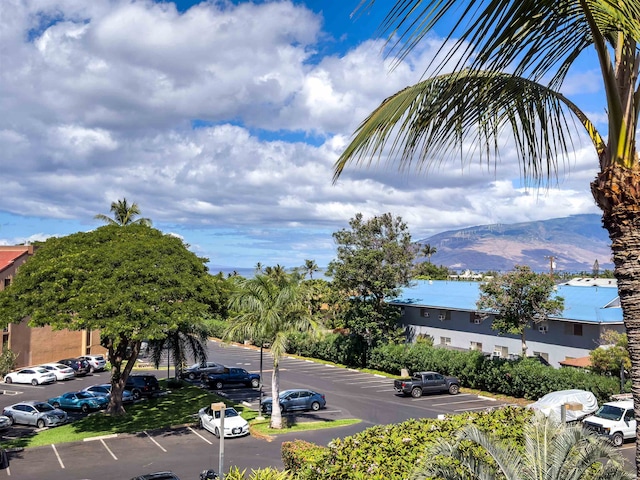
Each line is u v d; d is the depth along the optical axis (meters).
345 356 51.41
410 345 45.09
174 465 22.48
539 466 7.70
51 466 22.73
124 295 27.91
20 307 29.08
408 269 48.66
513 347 40.59
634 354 4.50
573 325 36.56
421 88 4.59
